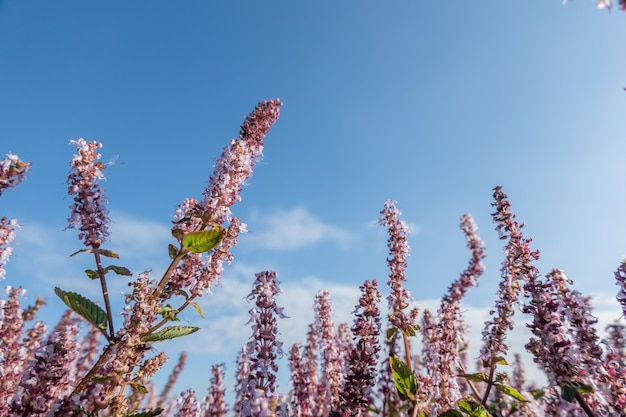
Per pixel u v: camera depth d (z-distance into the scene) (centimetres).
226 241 38
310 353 63
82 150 33
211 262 37
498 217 43
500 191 44
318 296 61
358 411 37
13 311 41
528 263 39
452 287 60
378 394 47
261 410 26
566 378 35
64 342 31
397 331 44
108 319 30
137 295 30
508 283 41
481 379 41
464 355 60
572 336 37
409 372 38
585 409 34
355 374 39
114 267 31
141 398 54
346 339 67
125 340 28
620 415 33
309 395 54
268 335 30
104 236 31
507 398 49
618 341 50
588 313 39
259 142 40
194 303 34
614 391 34
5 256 33
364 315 42
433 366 43
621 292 35
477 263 64
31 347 44
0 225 33
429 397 39
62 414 26
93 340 61
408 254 47
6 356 39
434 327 47
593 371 36
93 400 27
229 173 36
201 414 50
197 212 35
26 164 31
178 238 34
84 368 56
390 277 45
